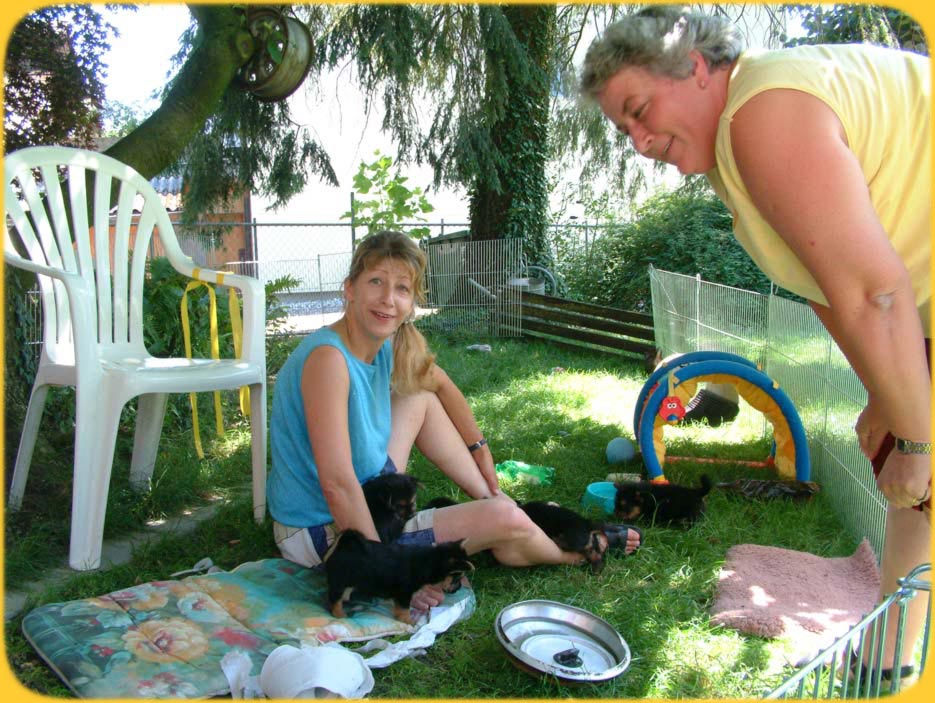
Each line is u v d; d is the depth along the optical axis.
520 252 11.01
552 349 9.47
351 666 2.10
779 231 1.60
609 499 3.87
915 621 2.05
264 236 14.80
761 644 2.56
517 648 2.31
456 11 7.75
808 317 4.59
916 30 6.48
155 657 2.25
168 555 3.17
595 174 11.56
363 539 2.55
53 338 3.43
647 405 4.38
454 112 8.81
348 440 2.69
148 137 4.70
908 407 1.57
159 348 5.03
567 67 8.74
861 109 1.59
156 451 3.88
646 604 2.82
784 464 4.35
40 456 3.88
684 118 1.69
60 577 2.95
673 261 11.14
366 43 7.32
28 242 3.35
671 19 1.66
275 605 2.60
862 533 3.50
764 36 6.65
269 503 3.04
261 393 3.51
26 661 2.30
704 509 3.69
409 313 2.89
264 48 5.20
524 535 2.90
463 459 3.41
